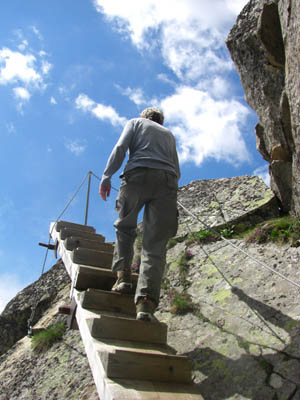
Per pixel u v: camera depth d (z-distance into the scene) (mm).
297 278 3395
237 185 5719
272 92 4426
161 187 2764
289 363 2590
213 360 2934
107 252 3787
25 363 4176
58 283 5840
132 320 2535
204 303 3668
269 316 3127
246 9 4832
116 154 2805
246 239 4371
